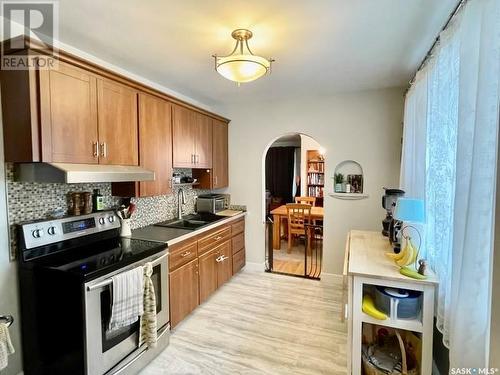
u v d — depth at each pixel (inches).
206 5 64.3
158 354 88.3
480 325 47.7
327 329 102.7
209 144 143.1
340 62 99.0
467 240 48.4
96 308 66.8
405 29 75.7
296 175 325.1
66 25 72.9
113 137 86.8
